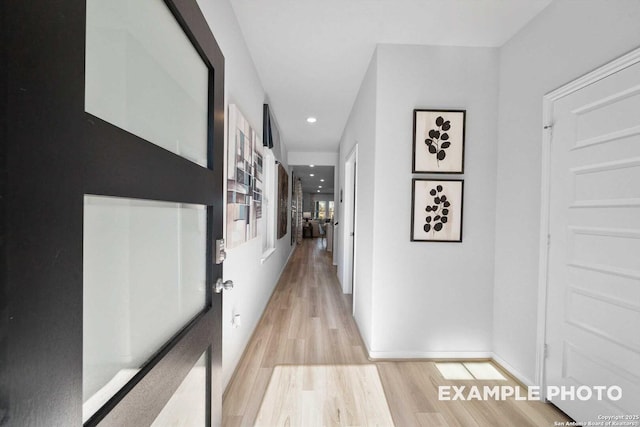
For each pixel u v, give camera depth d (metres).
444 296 2.22
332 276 5.07
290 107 3.63
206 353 1.09
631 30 1.29
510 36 2.08
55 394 0.43
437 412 1.63
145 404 0.68
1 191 0.35
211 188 1.08
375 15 1.89
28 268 0.38
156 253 0.81
